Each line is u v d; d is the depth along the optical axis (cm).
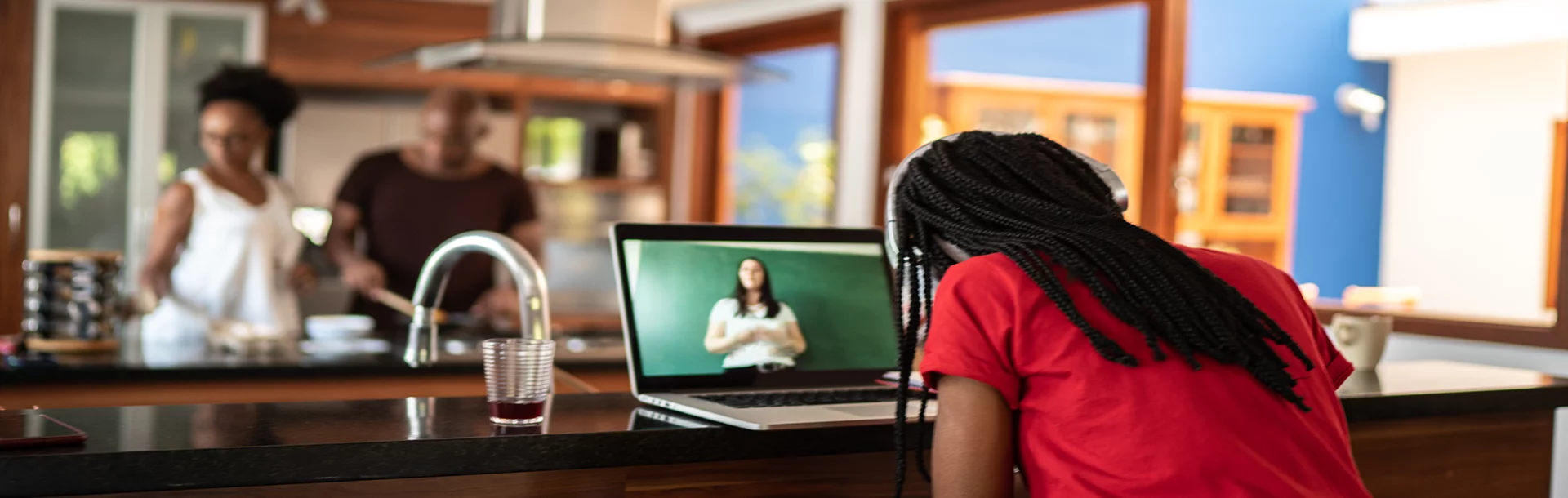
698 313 159
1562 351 288
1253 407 106
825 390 160
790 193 518
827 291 170
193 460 107
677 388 154
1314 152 416
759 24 522
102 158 480
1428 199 388
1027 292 107
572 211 566
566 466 123
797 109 514
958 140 123
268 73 298
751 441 132
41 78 470
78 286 237
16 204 467
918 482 150
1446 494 194
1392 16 394
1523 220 351
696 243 162
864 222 467
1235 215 416
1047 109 421
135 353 235
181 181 287
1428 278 384
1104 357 104
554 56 308
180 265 288
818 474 142
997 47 433
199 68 491
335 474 113
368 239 372
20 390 207
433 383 242
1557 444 280
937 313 112
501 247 158
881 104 462
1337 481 109
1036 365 106
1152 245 112
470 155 379
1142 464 102
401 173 373
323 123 507
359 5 508
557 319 525
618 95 557
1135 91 396
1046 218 112
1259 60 414
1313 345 117
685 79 349
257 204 295
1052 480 106
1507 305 358
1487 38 364
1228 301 110
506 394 128
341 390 234
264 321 293
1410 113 393
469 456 118
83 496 107
